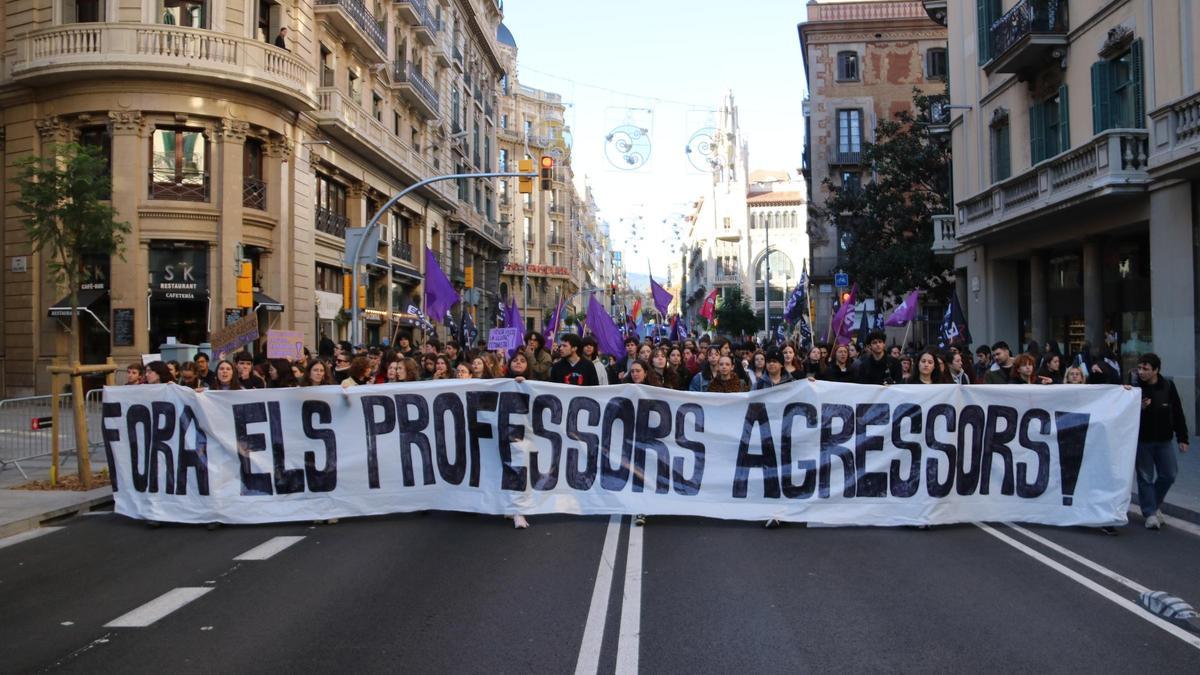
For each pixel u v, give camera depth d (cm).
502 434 855
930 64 4272
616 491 853
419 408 874
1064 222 1792
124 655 494
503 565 683
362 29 2991
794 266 8875
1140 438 838
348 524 862
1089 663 473
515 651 491
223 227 2308
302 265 2628
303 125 2627
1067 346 1959
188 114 2273
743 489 846
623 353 1623
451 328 4481
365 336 3328
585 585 625
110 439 899
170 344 1750
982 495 841
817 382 848
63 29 2202
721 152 8956
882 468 839
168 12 2312
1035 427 841
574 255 9975
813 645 500
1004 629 529
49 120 2269
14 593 633
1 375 2386
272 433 875
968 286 2356
